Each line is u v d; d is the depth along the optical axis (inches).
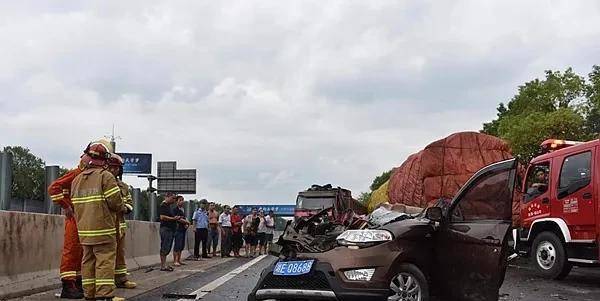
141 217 644.1
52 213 419.2
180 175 2117.4
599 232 416.2
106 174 299.9
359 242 264.5
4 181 352.8
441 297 277.3
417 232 274.8
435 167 577.9
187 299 331.9
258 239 917.8
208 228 776.9
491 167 268.1
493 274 255.4
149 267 565.6
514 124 1218.6
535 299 347.3
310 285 265.1
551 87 1275.8
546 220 464.1
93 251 300.7
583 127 1143.0
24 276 334.3
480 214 267.6
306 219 307.6
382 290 257.8
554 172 467.8
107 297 297.1
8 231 321.1
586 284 427.5
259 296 274.5
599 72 1255.5
